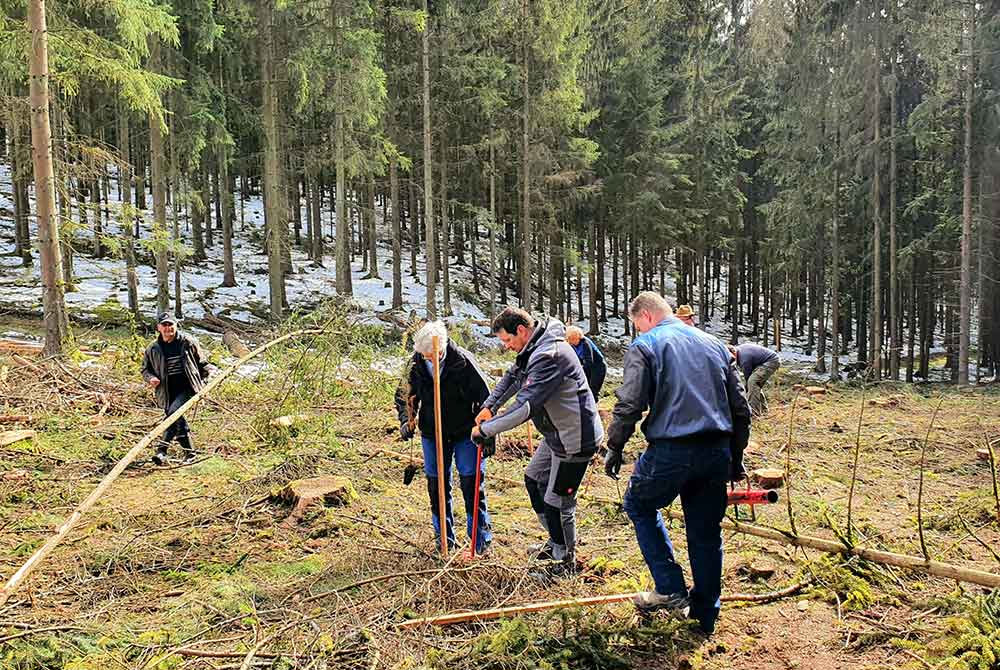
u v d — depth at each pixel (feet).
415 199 86.12
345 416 28.04
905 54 65.00
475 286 86.33
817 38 63.10
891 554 12.76
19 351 35.55
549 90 63.72
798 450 25.50
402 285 82.17
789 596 12.37
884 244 68.33
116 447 22.99
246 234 96.78
